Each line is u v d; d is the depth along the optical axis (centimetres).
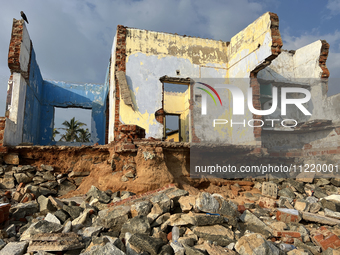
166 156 657
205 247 311
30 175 591
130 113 930
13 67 783
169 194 436
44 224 334
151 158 571
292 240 368
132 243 307
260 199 570
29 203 453
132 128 640
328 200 512
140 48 980
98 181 585
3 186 550
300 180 771
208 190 679
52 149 630
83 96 1466
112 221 361
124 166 574
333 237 353
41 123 1353
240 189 716
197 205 382
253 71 911
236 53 1014
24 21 822
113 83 979
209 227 359
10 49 771
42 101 1367
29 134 1012
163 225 362
